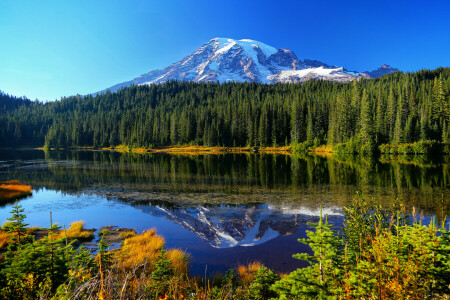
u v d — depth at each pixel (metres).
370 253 5.51
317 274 5.14
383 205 19.86
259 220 18.53
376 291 4.36
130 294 3.59
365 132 75.12
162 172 45.06
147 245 13.70
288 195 25.91
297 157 72.19
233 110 124.94
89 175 42.41
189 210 21.84
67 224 18.89
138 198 26.55
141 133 128.62
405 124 82.31
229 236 15.68
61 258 6.70
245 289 7.91
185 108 153.88
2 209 23.27
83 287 3.28
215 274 10.61
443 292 4.48
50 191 30.56
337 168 45.72
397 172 38.97
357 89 105.75
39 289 5.26
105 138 152.25
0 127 160.00
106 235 16.44
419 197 22.84
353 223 7.39
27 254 6.29
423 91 109.62
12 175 42.97
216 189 30.00
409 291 4.18
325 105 114.19
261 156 79.19
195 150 112.94
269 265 11.52
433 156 66.44
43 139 166.88
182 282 6.48
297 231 16.02
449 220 15.55
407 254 4.98
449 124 76.06
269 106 124.12
